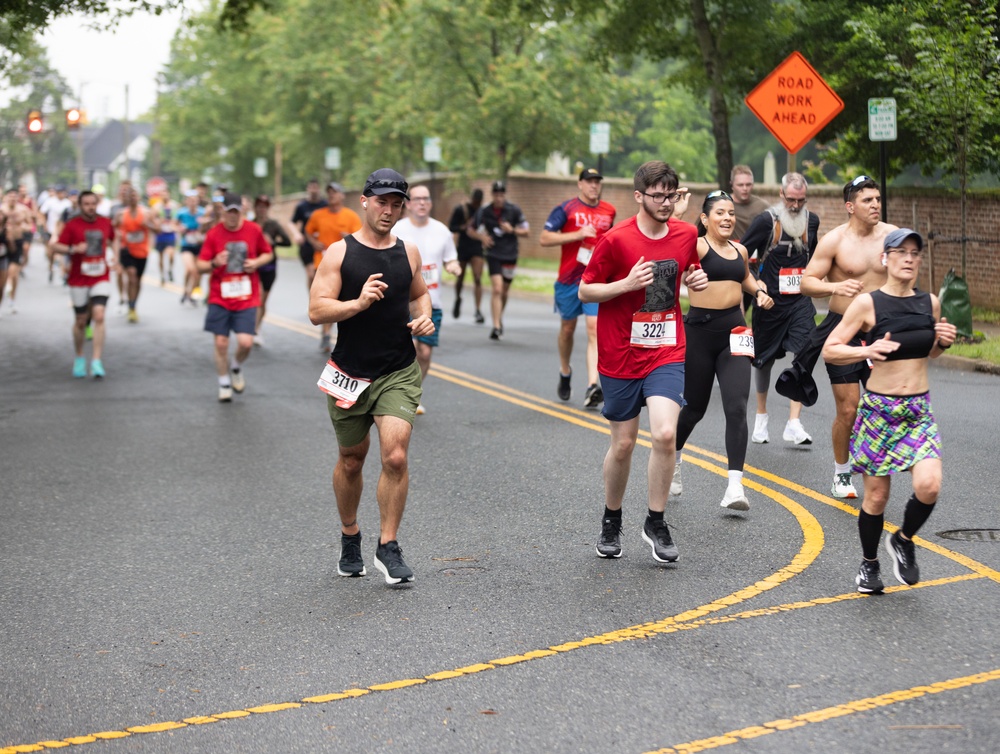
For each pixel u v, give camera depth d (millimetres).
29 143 116625
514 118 34562
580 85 35125
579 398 13914
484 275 32969
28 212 33281
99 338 16281
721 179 23109
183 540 8359
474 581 7254
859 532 7387
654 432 7285
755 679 5613
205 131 58219
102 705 5527
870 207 8859
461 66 34906
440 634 6344
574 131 34781
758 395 11078
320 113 47125
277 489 9828
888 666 5715
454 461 10633
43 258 45938
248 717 5355
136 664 6031
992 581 6980
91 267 16188
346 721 5285
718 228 8594
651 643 6125
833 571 7266
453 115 34719
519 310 25094
